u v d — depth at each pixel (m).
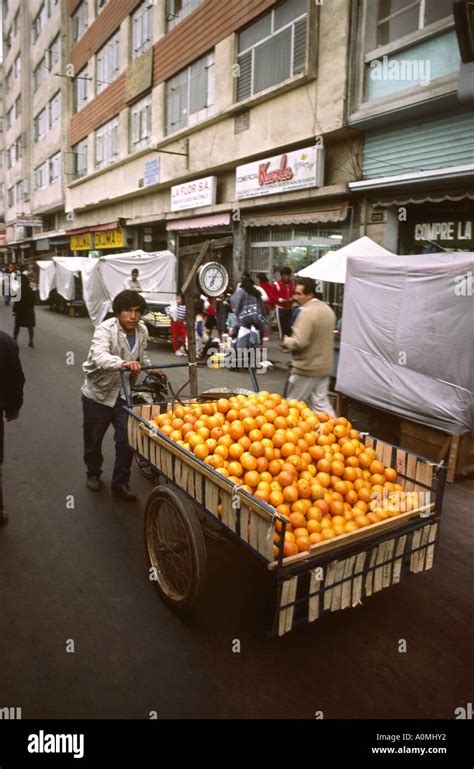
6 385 4.06
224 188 15.98
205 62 16.02
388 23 9.98
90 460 4.80
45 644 2.89
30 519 4.29
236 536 2.76
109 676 2.68
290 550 2.64
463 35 7.21
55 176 32.59
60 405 7.70
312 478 3.13
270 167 12.98
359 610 3.31
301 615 2.69
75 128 27.86
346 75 10.53
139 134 20.83
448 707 2.57
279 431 3.27
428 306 5.45
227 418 3.47
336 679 2.72
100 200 24.17
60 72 29.28
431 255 5.76
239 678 2.70
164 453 3.38
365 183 10.49
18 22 38.88
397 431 6.46
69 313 20.39
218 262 4.98
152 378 5.71
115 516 4.39
